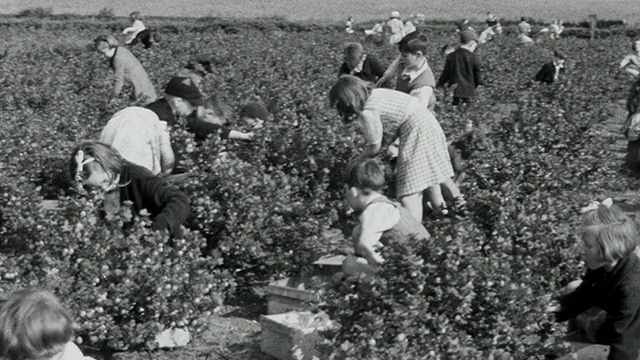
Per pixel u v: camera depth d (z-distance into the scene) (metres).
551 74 22.42
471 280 6.21
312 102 15.30
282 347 7.21
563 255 7.94
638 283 6.22
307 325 7.11
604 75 25.27
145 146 8.59
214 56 24.09
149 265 7.05
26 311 4.61
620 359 6.19
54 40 41.81
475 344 6.30
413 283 6.04
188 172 8.81
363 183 7.05
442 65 26.88
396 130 8.95
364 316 5.87
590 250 6.34
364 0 73.31
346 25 52.00
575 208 9.27
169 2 70.62
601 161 13.40
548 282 7.60
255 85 18.83
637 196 13.13
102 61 23.02
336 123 12.15
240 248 8.56
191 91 9.72
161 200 7.47
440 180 8.88
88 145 7.41
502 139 13.28
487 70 26.73
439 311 6.17
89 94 16.62
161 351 7.42
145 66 22.20
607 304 6.48
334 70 24.55
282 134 10.96
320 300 6.36
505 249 7.38
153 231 7.21
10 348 4.57
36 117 13.86
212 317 8.20
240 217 8.59
